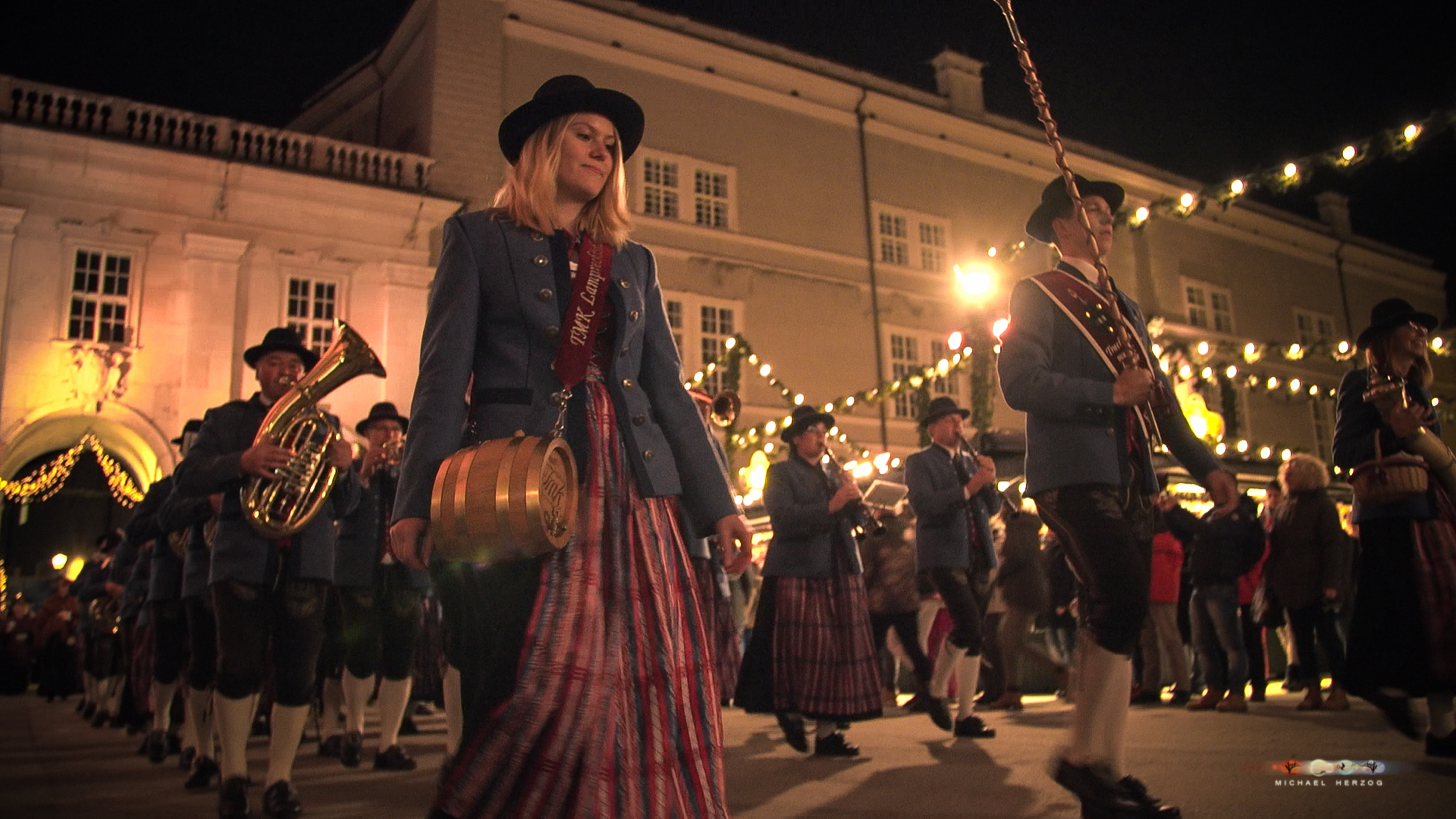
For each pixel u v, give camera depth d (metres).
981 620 5.83
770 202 22.89
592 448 2.05
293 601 4.07
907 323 24.23
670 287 21.23
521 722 1.78
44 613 16.72
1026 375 2.91
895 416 23.50
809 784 4.15
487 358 2.11
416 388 2.05
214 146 17.81
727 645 7.35
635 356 2.22
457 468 1.86
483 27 20.19
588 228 2.29
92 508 20.30
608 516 2.01
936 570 5.83
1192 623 7.22
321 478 4.18
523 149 2.31
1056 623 8.06
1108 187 3.36
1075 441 2.87
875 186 24.45
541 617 1.85
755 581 10.92
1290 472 6.88
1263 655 7.62
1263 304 30.98
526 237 2.18
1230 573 6.89
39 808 4.19
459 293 2.11
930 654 8.53
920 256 24.80
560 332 2.10
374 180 18.83
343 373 4.14
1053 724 6.35
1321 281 33.00
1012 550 7.43
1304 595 6.68
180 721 6.61
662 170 21.77
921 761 4.77
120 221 16.70
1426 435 4.01
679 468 2.25
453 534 1.83
